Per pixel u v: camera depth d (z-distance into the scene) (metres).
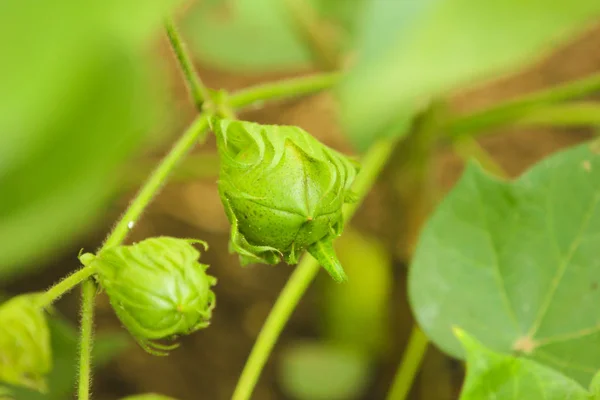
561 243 0.43
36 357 0.36
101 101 0.23
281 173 0.37
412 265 0.43
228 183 0.38
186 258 0.37
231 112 0.41
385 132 0.45
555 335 0.42
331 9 0.59
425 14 0.31
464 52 0.31
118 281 0.37
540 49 0.32
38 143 0.23
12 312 0.36
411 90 0.31
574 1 0.31
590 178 0.43
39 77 0.22
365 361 0.64
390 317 0.62
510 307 0.43
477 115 0.52
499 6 0.31
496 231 0.43
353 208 0.45
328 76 0.47
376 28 0.31
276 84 0.45
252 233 0.38
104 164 0.24
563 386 0.37
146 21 0.23
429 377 0.61
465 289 0.43
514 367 0.37
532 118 0.53
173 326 0.37
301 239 0.38
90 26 0.22
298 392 0.63
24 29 0.22
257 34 0.62
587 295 0.42
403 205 0.55
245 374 0.42
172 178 0.62
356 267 0.63
